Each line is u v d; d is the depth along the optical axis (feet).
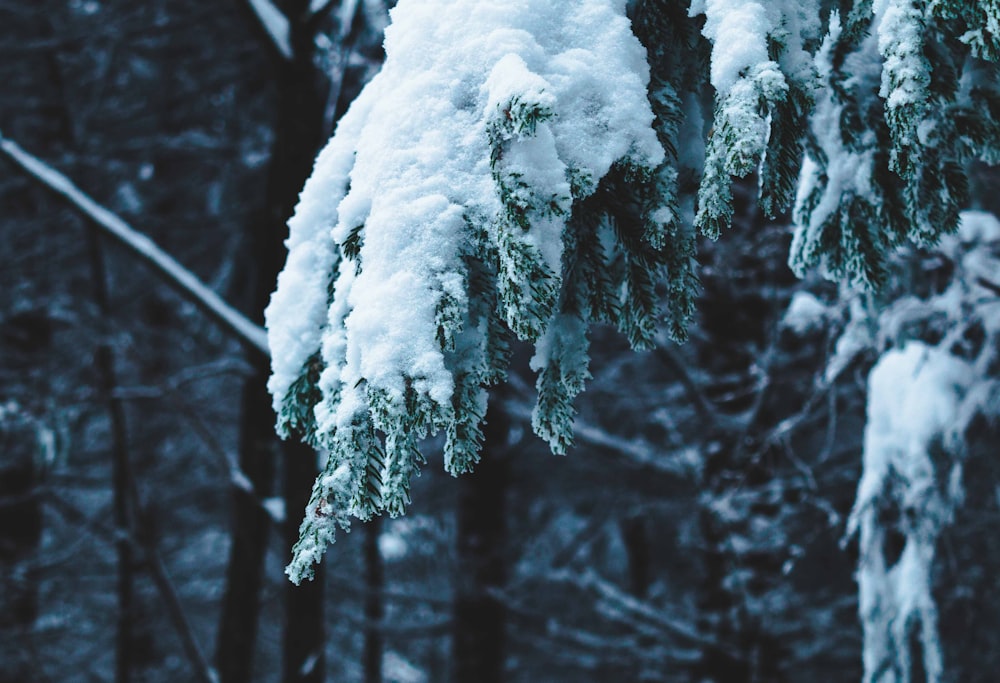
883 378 12.85
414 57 4.90
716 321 21.77
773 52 4.45
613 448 22.72
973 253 12.41
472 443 4.55
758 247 19.54
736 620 20.34
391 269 4.50
